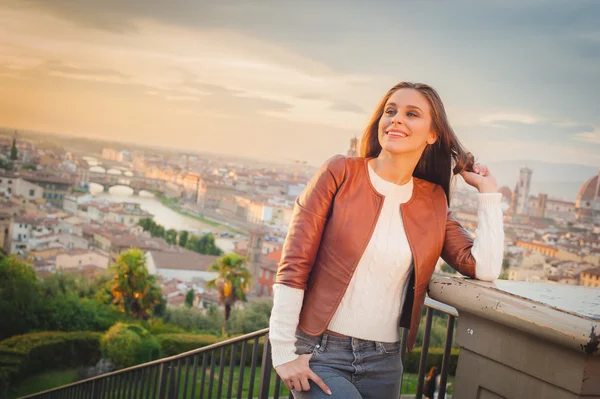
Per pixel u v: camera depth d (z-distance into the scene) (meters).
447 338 1.65
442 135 1.48
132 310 39.12
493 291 1.21
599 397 1.06
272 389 20.69
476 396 1.28
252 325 38.81
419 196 1.45
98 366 31.61
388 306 1.42
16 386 29.72
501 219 1.46
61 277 41.66
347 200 1.40
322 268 1.40
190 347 34.59
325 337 1.39
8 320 39.56
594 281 41.00
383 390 1.42
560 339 1.03
